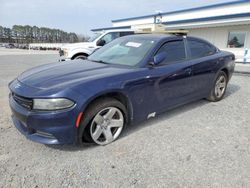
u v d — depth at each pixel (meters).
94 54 4.18
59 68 3.29
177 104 3.94
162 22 17.36
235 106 4.70
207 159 2.69
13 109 2.73
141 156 2.73
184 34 4.22
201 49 4.47
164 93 3.56
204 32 15.20
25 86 2.72
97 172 2.40
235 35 13.45
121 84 2.91
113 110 2.96
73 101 2.51
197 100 4.81
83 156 2.70
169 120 3.86
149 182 2.27
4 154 2.67
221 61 4.77
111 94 2.95
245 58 12.38
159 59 3.35
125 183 2.25
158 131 3.42
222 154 2.81
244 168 2.53
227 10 13.80
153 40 3.70
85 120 2.69
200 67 4.18
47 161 2.58
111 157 2.69
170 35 3.95
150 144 3.02
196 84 4.21
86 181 2.26
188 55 4.08
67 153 2.75
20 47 61.66
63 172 2.39
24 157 2.63
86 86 2.63
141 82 3.15
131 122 3.24
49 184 2.20
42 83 2.70
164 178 2.33
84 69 3.17
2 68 9.98
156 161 2.63
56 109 2.46
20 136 3.12
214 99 4.92
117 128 3.11
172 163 2.60
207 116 4.09
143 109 3.32
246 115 4.18
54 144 2.64
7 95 5.16
